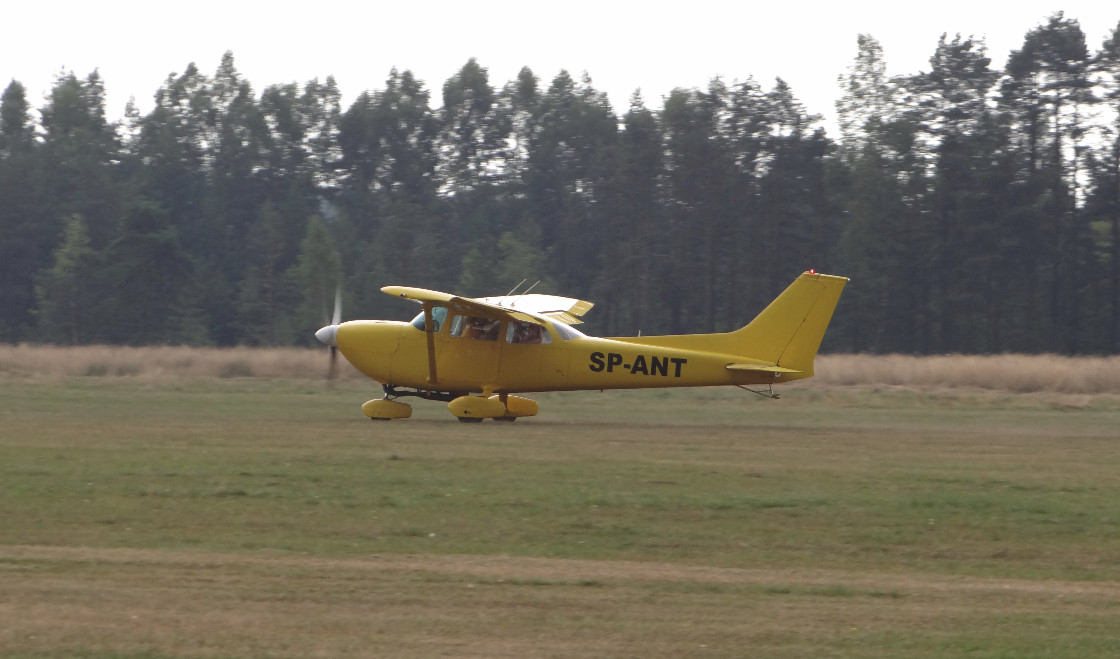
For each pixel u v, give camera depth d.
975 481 46.69
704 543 36.00
